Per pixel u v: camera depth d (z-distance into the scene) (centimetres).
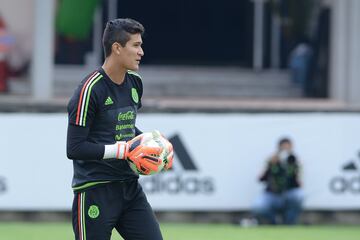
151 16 6122
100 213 1656
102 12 5881
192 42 6212
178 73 5881
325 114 4003
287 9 5628
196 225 3866
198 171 3928
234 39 6209
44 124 3844
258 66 6050
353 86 4862
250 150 3959
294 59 5578
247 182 3956
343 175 4000
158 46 6178
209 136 3934
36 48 4584
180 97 5369
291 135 3978
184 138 3925
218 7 6188
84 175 1658
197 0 6181
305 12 5572
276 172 3875
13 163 3844
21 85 5259
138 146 1650
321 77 5484
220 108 4028
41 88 4584
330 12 5409
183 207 3922
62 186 3856
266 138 3969
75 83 5469
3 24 5175
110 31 1636
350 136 3994
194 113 4012
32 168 3844
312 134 3981
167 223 3900
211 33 6212
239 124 3953
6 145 3838
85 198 1661
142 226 1691
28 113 3962
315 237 3453
